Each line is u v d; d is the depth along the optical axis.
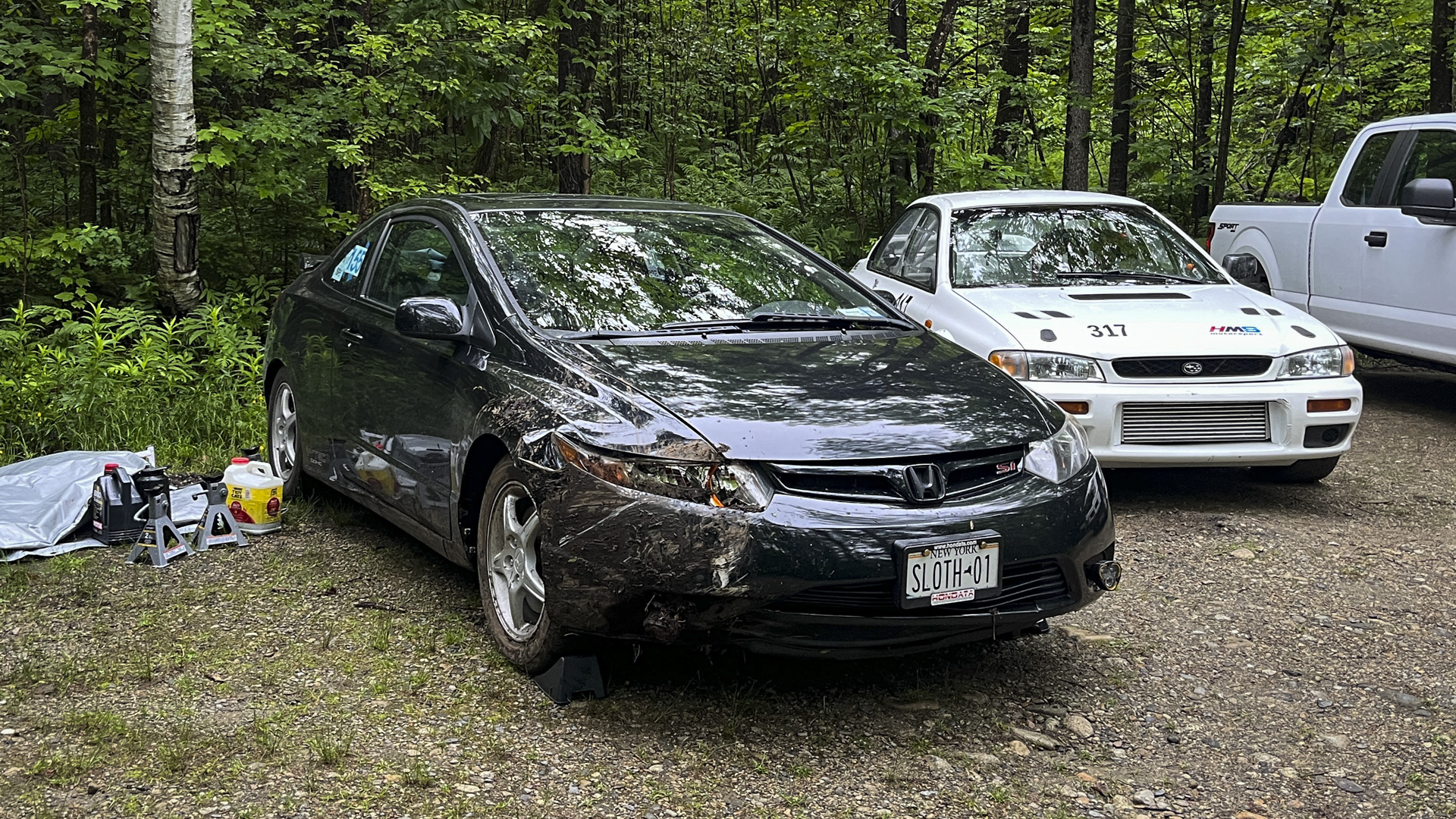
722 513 3.12
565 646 3.44
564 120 13.41
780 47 13.69
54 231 9.39
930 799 2.99
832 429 3.31
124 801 2.78
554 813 2.81
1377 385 9.69
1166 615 4.41
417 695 3.45
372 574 4.53
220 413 6.94
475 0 11.11
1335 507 5.93
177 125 8.78
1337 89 13.84
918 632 3.28
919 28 15.91
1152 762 3.26
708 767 3.09
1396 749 3.36
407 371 4.29
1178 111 15.40
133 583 4.38
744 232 4.91
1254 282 9.41
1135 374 5.55
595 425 3.33
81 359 7.09
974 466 3.40
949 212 7.07
